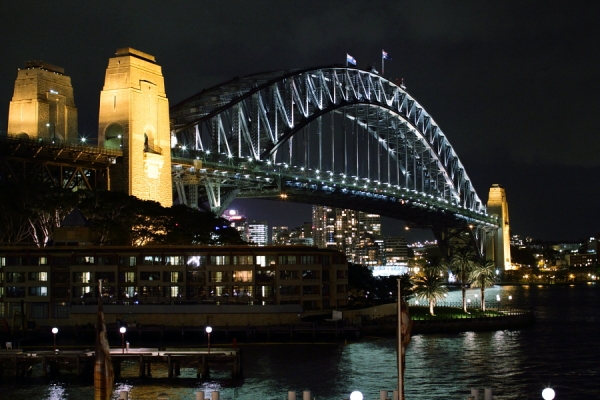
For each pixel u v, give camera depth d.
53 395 93.31
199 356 102.06
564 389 99.00
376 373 106.31
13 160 156.00
